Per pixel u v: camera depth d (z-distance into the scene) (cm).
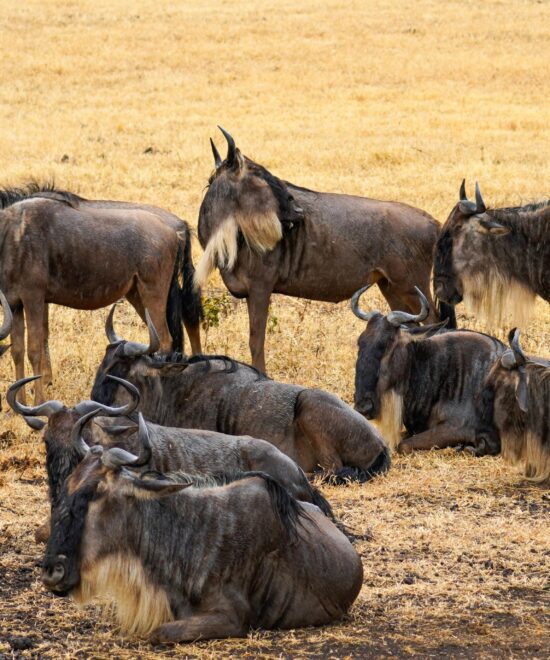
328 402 2295
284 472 1898
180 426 2269
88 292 2872
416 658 1524
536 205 2809
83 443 1575
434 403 2617
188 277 3073
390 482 2325
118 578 1493
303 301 3744
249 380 2311
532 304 2841
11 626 1627
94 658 1498
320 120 7062
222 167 2959
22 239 2766
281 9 11394
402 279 3047
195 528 1541
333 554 1619
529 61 9056
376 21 10756
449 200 4922
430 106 7562
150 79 8481
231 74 8612
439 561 1908
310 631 1598
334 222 2995
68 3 11481
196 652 1501
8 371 3044
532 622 1666
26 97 7744
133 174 5406
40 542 1970
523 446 2406
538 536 2025
